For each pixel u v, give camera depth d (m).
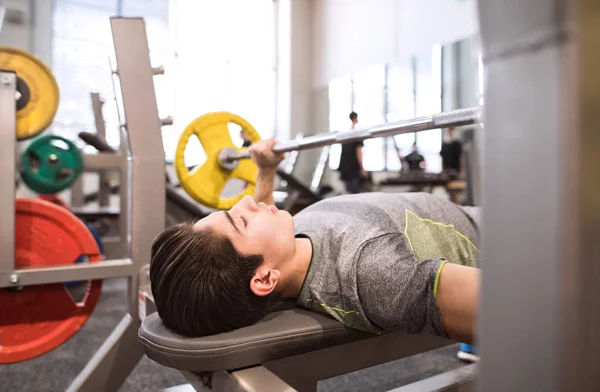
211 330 0.84
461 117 0.91
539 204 0.27
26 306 1.22
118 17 1.27
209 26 6.00
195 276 0.82
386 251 0.87
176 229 0.89
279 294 0.98
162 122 1.39
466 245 1.11
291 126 6.61
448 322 0.75
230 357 0.79
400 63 5.45
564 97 0.26
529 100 0.27
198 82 5.96
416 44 5.23
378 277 0.83
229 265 0.85
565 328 0.26
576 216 0.26
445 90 4.92
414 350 1.05
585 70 0.26
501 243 0.30
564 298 0.26
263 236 0.89
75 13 5.08
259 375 0.78
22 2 4.78
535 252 0.27
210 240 0.85
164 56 5.69
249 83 6.39
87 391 1.16
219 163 1.65
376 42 5.75
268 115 6.62
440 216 1.10
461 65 4.74
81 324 1.29
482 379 0.31
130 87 1.26
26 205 1.24
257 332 0.84
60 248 1.28
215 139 1.66
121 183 2.21
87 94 5.11
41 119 1.42
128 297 1.24
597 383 0.27
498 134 0.29
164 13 5.66
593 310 0.27
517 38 0.28
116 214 2.72
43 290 1.24
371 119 5.89
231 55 6.19
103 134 2.80
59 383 1.58
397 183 3.51
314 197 3.15
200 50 5.95
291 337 0.85
